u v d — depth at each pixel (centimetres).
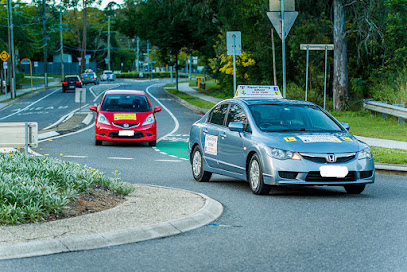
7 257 752
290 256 775
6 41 9575
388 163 1795
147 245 827
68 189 1031
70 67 15150
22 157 1262
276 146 1216
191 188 1377
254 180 1272
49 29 11744
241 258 764
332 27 4125
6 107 5538
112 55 17712
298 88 4391
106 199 1093
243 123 1344
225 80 5825
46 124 3644
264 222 987
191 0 5212
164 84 10600
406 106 3177
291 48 4294
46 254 771
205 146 1471
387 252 793
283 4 2039
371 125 3042
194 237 878
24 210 909
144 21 7169
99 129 2414
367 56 4094
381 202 1181
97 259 755
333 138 1247
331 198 1232
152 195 1170
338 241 855
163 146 2462
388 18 3606
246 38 4903
